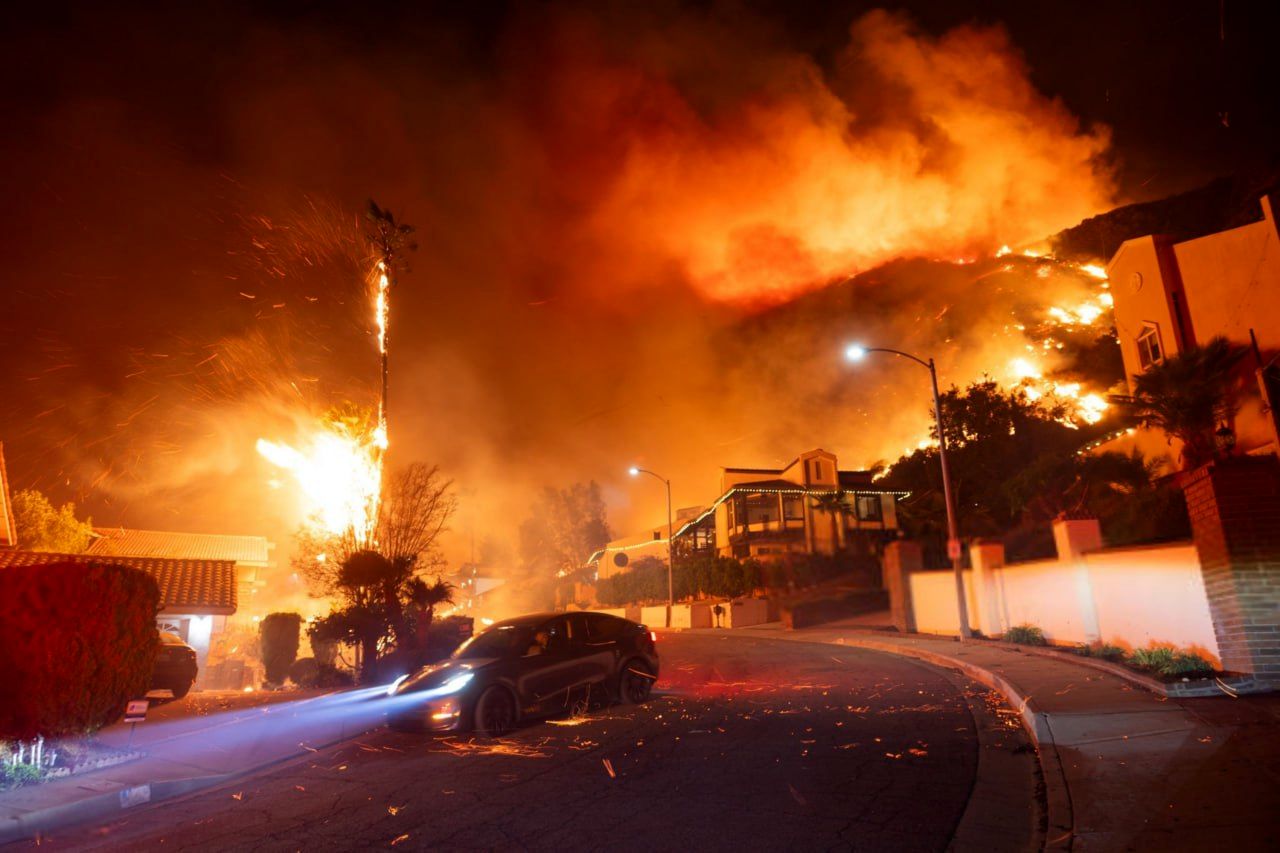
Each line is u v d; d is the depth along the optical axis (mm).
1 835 6434
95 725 9117
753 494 50281
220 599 24078
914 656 19281
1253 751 6703
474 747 9414
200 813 7098
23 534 24844
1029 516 31547
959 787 6777
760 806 6375
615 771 7785
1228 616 9672
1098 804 5789
